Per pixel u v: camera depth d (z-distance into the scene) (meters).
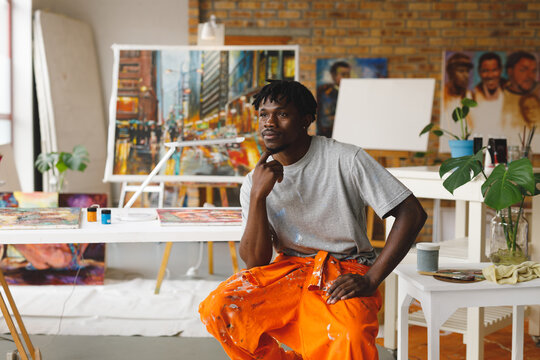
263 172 1.93
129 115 4.77
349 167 1.92
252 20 6.25
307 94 1.95
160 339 3.11
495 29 6.18
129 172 4.69
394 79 5.57
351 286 1.82
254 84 4.81
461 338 3.14
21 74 5.78
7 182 4.00
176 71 4.83
